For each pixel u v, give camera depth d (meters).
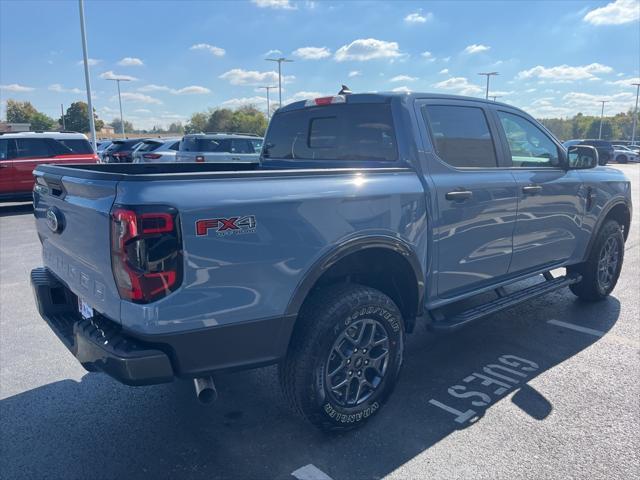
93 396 3.69
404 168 3.39
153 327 2.39
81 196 2.71
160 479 2.78
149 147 17.91
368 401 3.17
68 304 3.33
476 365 4.12
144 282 2.35
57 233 3.09
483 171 3.91
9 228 10.87
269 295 2.67
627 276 6.58
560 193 4.57
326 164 4.09
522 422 3.27
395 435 3.15
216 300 2.52
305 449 3.03
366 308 3.03
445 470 2.81
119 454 3.00
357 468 2.85
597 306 5.48
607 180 5.23
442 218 3.53
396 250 3.22
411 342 4.63
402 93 3.65
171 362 2.51
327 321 2.89
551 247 4.65
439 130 3.69
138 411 3.48
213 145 15.59
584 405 3.46
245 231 2.56
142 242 2.32
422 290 3.48
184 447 3.07
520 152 4.32
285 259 2.71
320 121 4.14
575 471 2.78
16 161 13.18
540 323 5.01
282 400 3.62
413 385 3.79
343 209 2.92
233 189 2.55
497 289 4.31
